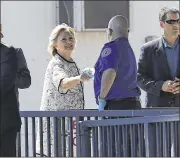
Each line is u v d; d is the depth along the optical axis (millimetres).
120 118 16469
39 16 31094
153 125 15695
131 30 31172
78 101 19828
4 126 15648
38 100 30828
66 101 19578
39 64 31000
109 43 18141
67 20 31125
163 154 15680
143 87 20047
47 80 19734
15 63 15914
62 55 19984
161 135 15695
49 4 31078
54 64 19656
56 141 18266
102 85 17844
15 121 15828
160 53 20047
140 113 16641
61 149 18219
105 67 17844
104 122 16531
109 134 16641
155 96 20000
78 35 31172
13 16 31031
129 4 31141
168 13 19766
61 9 31078
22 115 18547
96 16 31172
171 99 19844
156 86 19672
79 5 31094
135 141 16094
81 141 17156
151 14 31203
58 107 19516
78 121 17594
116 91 18062
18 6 31031
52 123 18547
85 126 17016
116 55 17906
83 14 31094
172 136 15852
